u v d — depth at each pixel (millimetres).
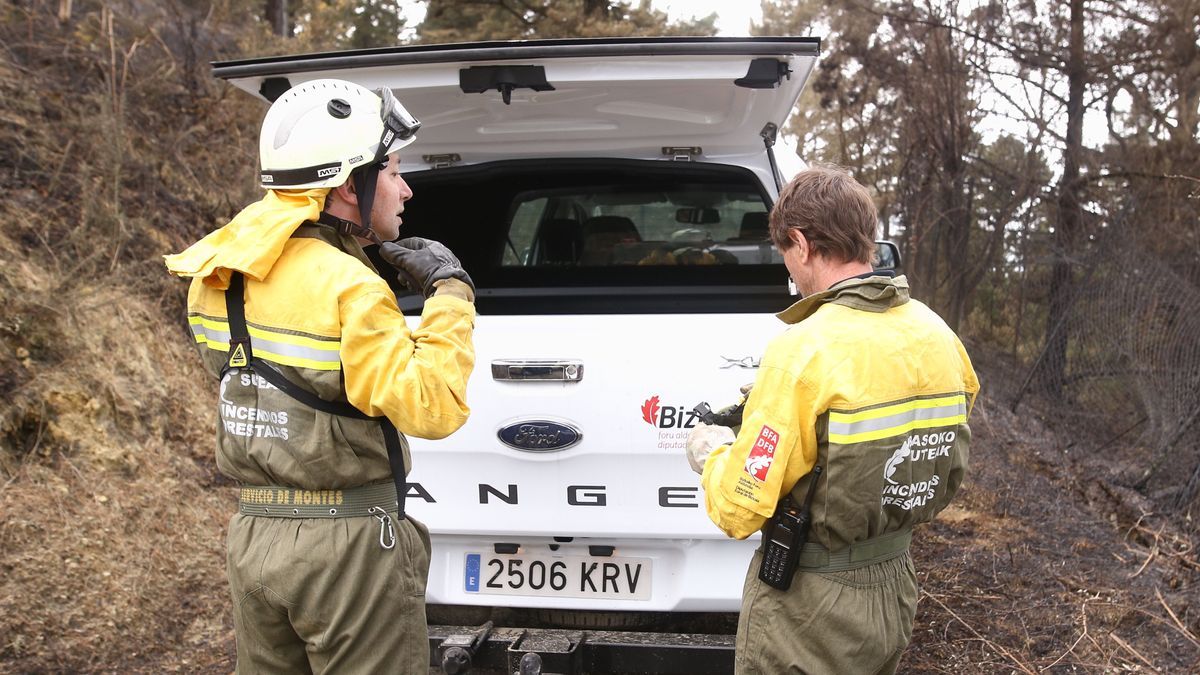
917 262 10117
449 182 3924
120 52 7035
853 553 2029
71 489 4344
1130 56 9258
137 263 5816
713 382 2812
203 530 4594
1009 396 7668
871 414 1925
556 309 3832
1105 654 3752
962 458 2166
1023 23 9617
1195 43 8812
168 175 6707
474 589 3047
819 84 11789
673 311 3668
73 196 5781
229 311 2057
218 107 7492
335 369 1991
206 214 6848
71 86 6488
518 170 3762
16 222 5301
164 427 5086
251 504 2096
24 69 6281
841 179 2090
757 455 1948
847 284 2020
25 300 4844
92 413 4715
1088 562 4727
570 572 3006
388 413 1955
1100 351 6695
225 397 2088
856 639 2018
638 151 3691
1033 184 9391
